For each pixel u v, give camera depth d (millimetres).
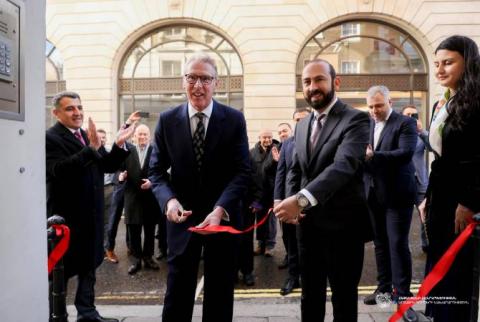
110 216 5555
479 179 1836
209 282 2391
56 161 2838
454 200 1964
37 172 1382
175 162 2365
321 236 2381
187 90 2320
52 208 2840
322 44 11602
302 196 2088
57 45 11984
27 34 1316
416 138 3398
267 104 11398
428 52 11195
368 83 11570
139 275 4914
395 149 3404
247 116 11477
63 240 2135
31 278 1354
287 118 11367
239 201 2406
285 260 5129
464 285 1918
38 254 1390
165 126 2393
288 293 4113
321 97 2299
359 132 2215
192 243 2346
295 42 11312
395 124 3447
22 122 1292
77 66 11875
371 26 11539
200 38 11938
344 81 11609
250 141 11422
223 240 2365
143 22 11680
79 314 3090
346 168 2123
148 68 12133
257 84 11414
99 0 11773
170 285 2354
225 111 2408
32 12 1341
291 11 11297
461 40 1998
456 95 1947
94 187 3021
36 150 1373
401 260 3334
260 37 11375
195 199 2373
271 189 5223
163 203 2307
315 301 2432
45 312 1438
